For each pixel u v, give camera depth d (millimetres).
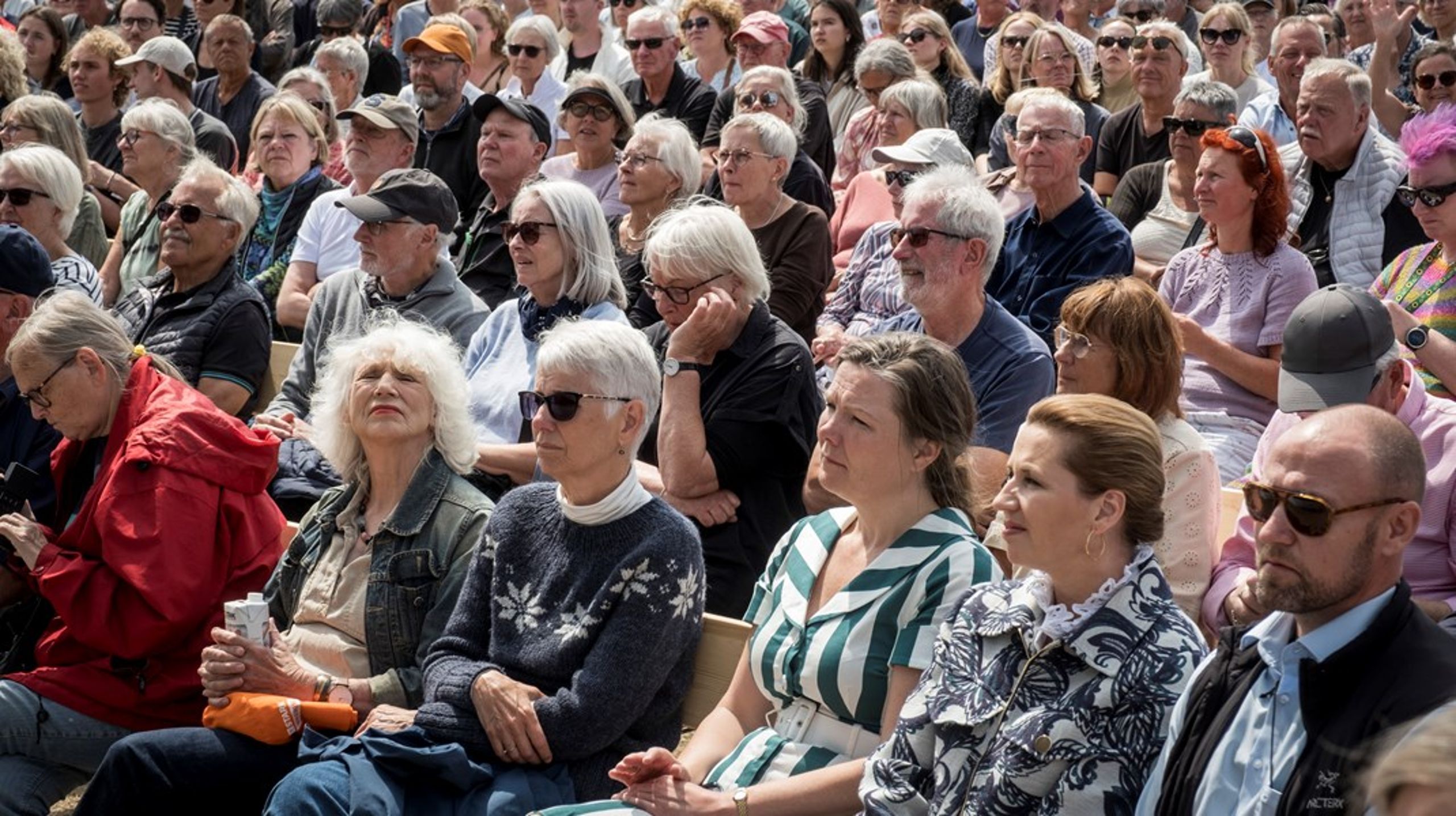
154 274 10695
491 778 4996
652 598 5070
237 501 5941
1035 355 6766
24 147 9312
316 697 5402
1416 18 14281
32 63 16453
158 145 10906
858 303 8914
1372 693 3543
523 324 7551
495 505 5660
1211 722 3812
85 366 6148
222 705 5355
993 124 13133
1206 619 5371
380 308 8125
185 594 5762
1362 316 5281
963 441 4898
